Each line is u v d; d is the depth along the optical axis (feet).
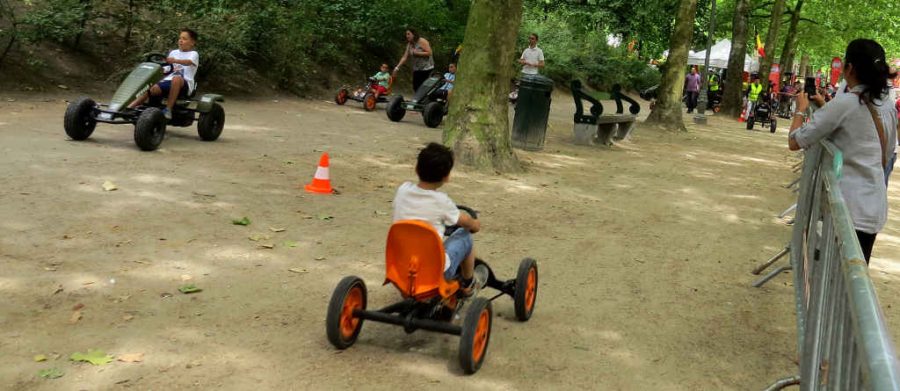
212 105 32.63
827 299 10.30
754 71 133.69
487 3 33.01
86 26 47.21
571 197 29.60
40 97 40.32
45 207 20.26
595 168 38.19
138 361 12.37
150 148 29.37
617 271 19.98
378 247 20.21
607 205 28.68
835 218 10.48
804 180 18.13
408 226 12.76
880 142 14.56
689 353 14.75
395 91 71.51
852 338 6.89
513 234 22.94
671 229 25.49
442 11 78.74
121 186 23.38
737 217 28.66
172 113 31.63
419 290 13.01
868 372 5.28
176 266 17.04
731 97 97.50
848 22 122.72
